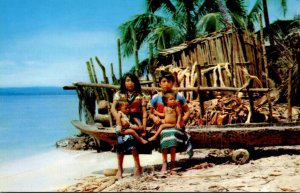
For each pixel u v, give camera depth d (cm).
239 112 890
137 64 1155
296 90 1301
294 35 1355
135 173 720
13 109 5041
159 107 751
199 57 1451
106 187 640
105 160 991
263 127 810
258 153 877
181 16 2320
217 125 834
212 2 2292
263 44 1004
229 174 685
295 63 1304
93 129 928
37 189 684
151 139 733
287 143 799
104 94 1114
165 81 747
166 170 736
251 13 2223
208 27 2148
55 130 2152
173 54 1498
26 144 1498
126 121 718
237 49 1413
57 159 1059
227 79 1362
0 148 1374
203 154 951
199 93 921
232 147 810
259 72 1427
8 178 789
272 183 596
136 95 727
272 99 1354
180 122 741
